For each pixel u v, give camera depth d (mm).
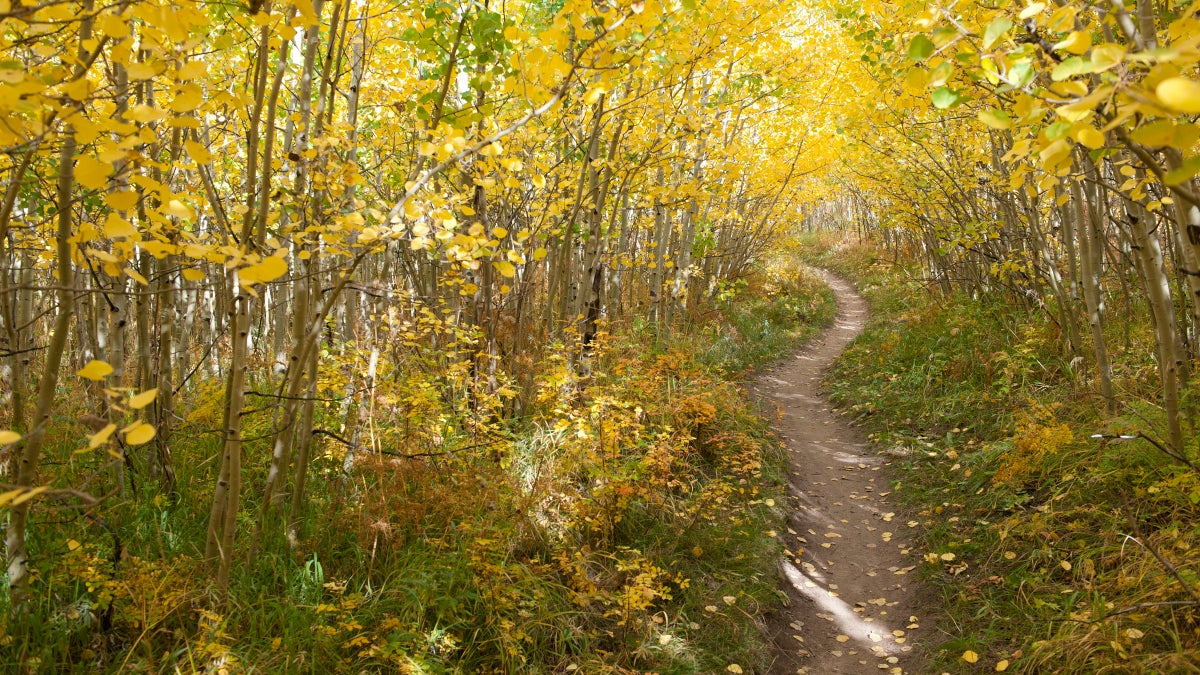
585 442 4363
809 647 3598
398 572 3150
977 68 1927
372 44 3852
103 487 3254
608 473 4055
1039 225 6172
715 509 4625
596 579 3631
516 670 2895
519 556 3619
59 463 3113
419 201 2703
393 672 2703
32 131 1613
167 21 1655
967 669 3096
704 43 5188
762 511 4746
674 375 6809
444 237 2381
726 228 11391
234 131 4527
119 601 2512
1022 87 1674
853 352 9484
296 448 3961
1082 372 5348
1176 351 3641
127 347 5320
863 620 3773
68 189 2129
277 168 3584
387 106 4777
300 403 3256
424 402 3947
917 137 6980
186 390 4762
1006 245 7621
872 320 11898
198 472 3691
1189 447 3500
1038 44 1793
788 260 17781
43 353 5562
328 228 2604
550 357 4945
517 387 4973
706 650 3324
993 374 6301
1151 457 3611
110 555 2783
